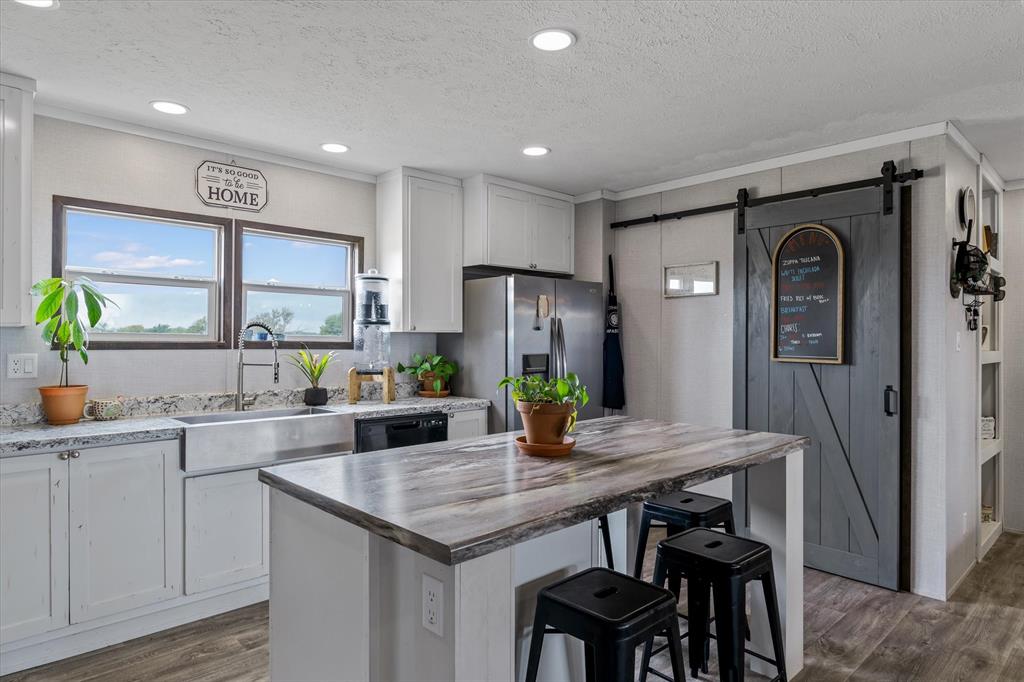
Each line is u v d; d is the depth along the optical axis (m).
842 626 2.81
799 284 3.56
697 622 2.26
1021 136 3.36
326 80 2.64
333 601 1.61
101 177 3.10
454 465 1.86
